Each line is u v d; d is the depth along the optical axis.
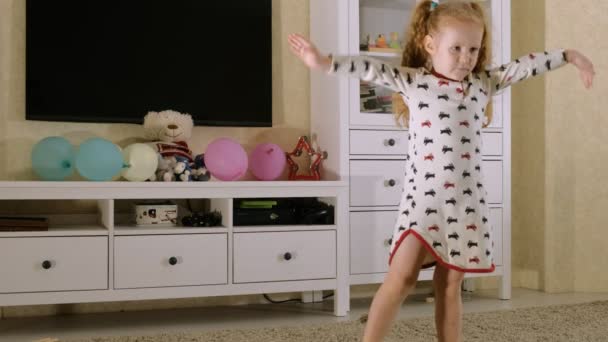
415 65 2.01
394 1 3.33
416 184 1.84
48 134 3.08
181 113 3.21
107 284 2.74
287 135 3.47
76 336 2.63
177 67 3.23
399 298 1.83
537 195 3.73
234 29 3.33
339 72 1.80
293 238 2.99
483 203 1.83
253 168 3.14
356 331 2.61
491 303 3.32
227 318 2.99
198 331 2.69
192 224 2.95
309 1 3.51
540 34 3.70
